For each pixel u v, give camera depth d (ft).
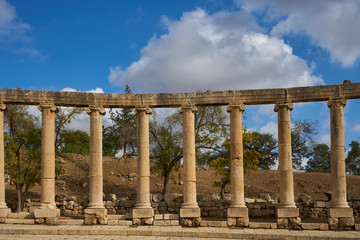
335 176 81.87
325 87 84.17
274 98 85.76
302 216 100.12
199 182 141.69
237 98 86.94
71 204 104.42
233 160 85.61
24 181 105.29
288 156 84.28
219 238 74.38
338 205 80.74
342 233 75.61
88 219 83.56
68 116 116.37
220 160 117.91
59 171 119.75
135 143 136.05
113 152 185.98
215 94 87.56
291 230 79.15
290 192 83.20
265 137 180.86
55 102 87.45
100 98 88.53
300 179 142.41
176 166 125.90
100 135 88.07
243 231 77.15
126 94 89.15
